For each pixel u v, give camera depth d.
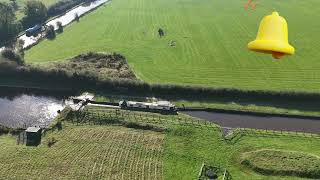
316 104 88.56
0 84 100.00
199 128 76.94
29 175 62.72
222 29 139.75
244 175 62.78
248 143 71.62
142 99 91.56
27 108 90.12
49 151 69.19
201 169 63.62
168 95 93.12
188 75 101.88
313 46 121.31
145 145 70.75
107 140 72.12
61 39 132.00
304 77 100.38
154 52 117.94
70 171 63.50
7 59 104.81
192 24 146.00
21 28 139.12
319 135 75.31
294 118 84.00
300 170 63.12
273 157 66.44
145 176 62.25
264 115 84.88
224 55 114.94
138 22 150.25
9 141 73.75
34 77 101.50
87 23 150.88
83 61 110.44
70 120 80.81
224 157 67.44
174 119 81.00
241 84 96.44
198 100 90.50
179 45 123.62
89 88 97.06
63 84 99.50
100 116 81.69
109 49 120.94
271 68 105.56
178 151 69.06
